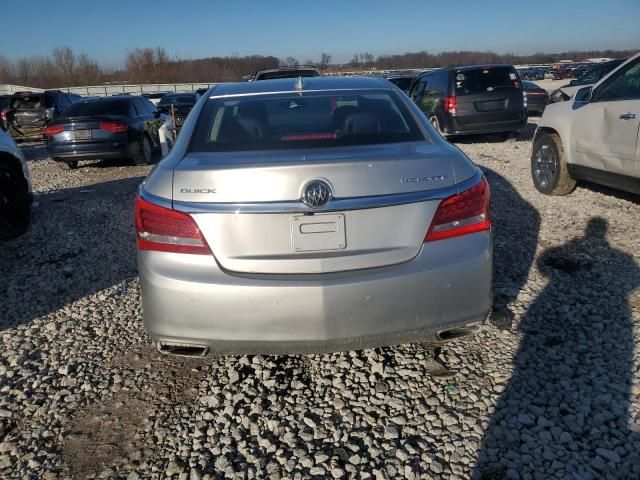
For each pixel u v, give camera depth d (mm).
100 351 3365
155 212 2480
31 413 2787
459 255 2496
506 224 5453
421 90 13289
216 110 3193
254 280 2404
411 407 2709
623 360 2998
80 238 5680
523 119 11656
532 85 19641
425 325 2514
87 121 10258
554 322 3430
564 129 6160
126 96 11664
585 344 3176
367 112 3094
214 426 2643
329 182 2385
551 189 6500
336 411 2713
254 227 2402
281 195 2387
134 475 2355
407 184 2451
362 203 2398
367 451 2438
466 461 2348
